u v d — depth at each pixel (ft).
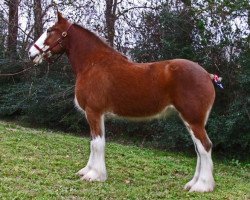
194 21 34.17
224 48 32.86
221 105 33.04
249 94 30.96
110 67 19.27
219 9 33.14
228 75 32.37
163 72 18.38
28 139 29.53
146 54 36.63
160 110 18.67
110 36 39.22
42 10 44.27
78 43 20.26
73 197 17.17
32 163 22.30
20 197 16.51
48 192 17.38
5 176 19.54
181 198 17.69
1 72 45.24
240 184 21.74
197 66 18.42
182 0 35.65
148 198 17.63
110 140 37.58
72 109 39.96
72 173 20.86
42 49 20.45
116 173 21.80
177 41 34.94
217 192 18.69
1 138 28.86
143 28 37.86
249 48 32.01
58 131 40.70
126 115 19.21
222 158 31.99
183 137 31.32
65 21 20.62
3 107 42.57
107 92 19.11
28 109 41.63
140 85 18.65
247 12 32.65
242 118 29.73
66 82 41.19
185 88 17.97
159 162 25.89
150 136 37.29
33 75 42.83
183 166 25.34
